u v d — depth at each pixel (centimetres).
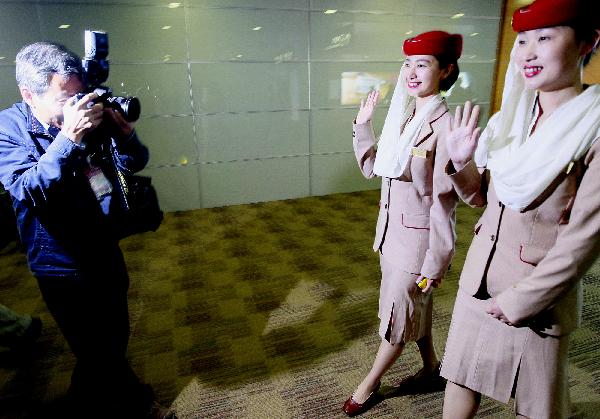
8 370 194
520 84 89
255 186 479
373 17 462
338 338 212
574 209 79
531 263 90
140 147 138
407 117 138
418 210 133
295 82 458
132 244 354
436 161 118
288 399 171
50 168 103
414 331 145
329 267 299
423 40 121
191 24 410
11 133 113
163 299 258
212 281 282
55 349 210
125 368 147
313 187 502
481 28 504
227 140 454
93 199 122
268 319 232
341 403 167
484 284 100
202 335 219
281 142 473
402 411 161
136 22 395
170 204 454
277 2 428
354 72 475
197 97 432
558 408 97
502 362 100
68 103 102
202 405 169
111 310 135
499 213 97
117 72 403
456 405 114
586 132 75
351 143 500
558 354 94
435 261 125
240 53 432
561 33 75
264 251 333
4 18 361
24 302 258
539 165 79
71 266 124
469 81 521
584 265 78
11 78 375
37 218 117
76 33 381
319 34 451
